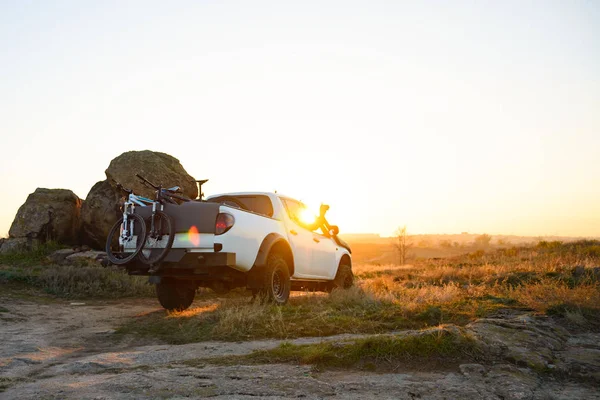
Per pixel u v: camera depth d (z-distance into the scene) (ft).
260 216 28.96
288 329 22.30
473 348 17.26
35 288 39.52
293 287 34.32
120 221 28.35
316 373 15.88
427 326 22.84
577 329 21.47
